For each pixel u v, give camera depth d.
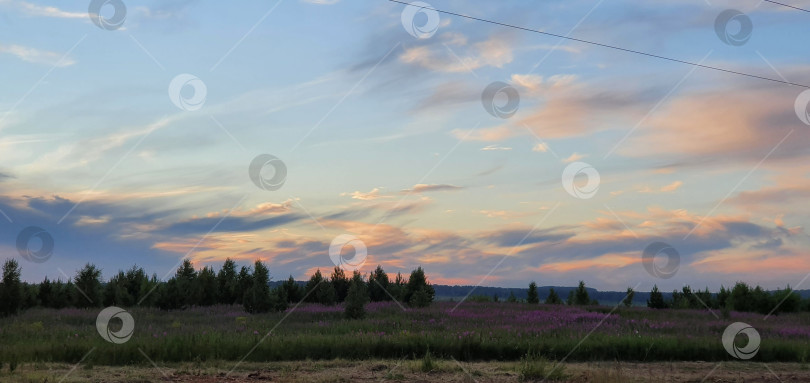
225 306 31.48
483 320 23.92
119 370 11.85
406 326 21.03
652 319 26.92
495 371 12.73
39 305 29.42
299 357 14.15
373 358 14.38
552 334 18.38
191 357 13.52
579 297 39.84
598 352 15.55
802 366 14.77
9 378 10.40
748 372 13.55
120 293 30.44
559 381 11.59
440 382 11.20
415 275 36.00
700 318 28.36
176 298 28.84
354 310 24.53
